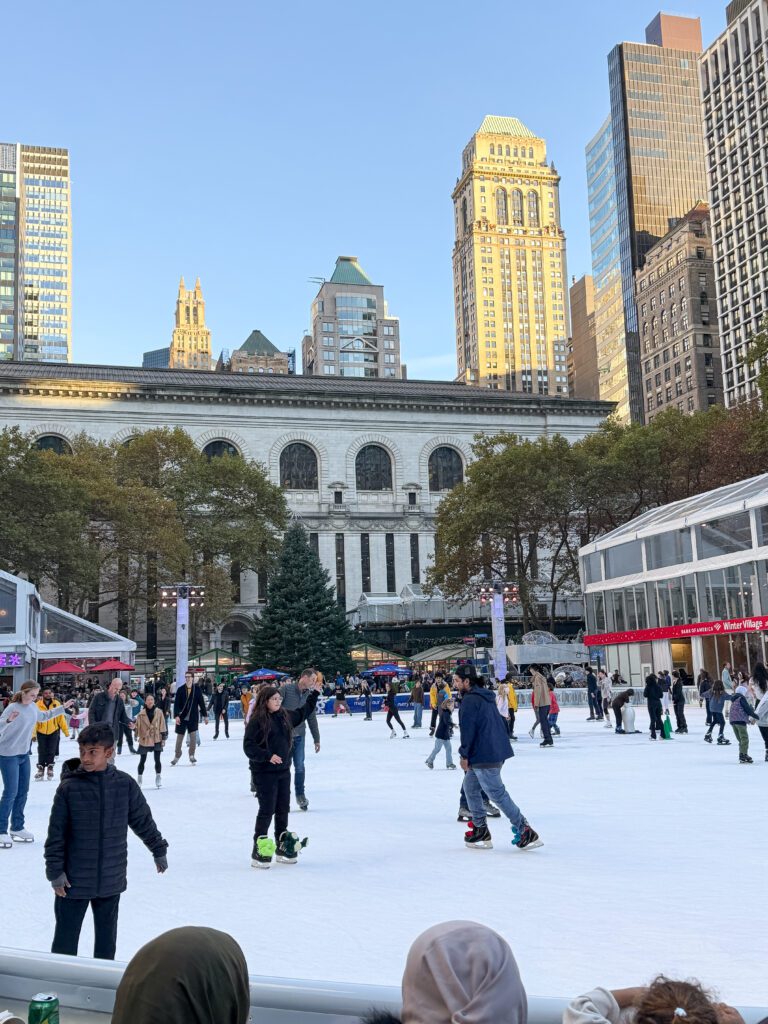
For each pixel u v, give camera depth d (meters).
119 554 70.75
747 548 43.69
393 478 98.81
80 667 51.91
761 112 114.06
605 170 179.75
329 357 190.12
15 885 9.95
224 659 63.81
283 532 88.75
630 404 163.50
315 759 24.59
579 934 6.94
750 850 10.07
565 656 54.12
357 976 6.11
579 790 15.77
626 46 174.88
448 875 9.45
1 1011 3.51
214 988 2.29
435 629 83.06
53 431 88.50
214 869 10.30
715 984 5.66
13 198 195.62
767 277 112.69
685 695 44.94
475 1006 2.12
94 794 6.07
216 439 94.25
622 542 54.22
